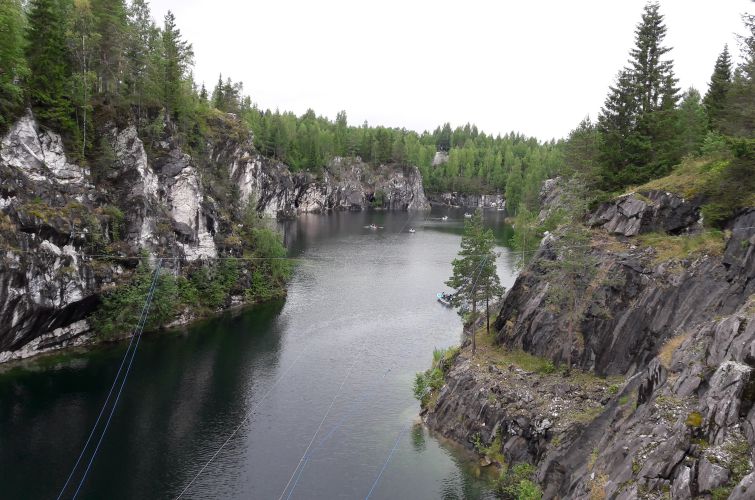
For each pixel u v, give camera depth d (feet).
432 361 203.62
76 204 207.51
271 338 230.07
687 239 129.80
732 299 105.09
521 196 593.42
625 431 87.35
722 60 215.92
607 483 80.53
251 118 627.05
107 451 142.31
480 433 141.38
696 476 66.54
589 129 245.65
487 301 185.47
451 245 468.75
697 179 140.56
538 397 134.21
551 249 162.09
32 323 188.44
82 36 222.28
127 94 252.62
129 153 237.45
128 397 172.35
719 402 71.00
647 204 143.64
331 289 314.14
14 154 189.67
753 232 109.09
